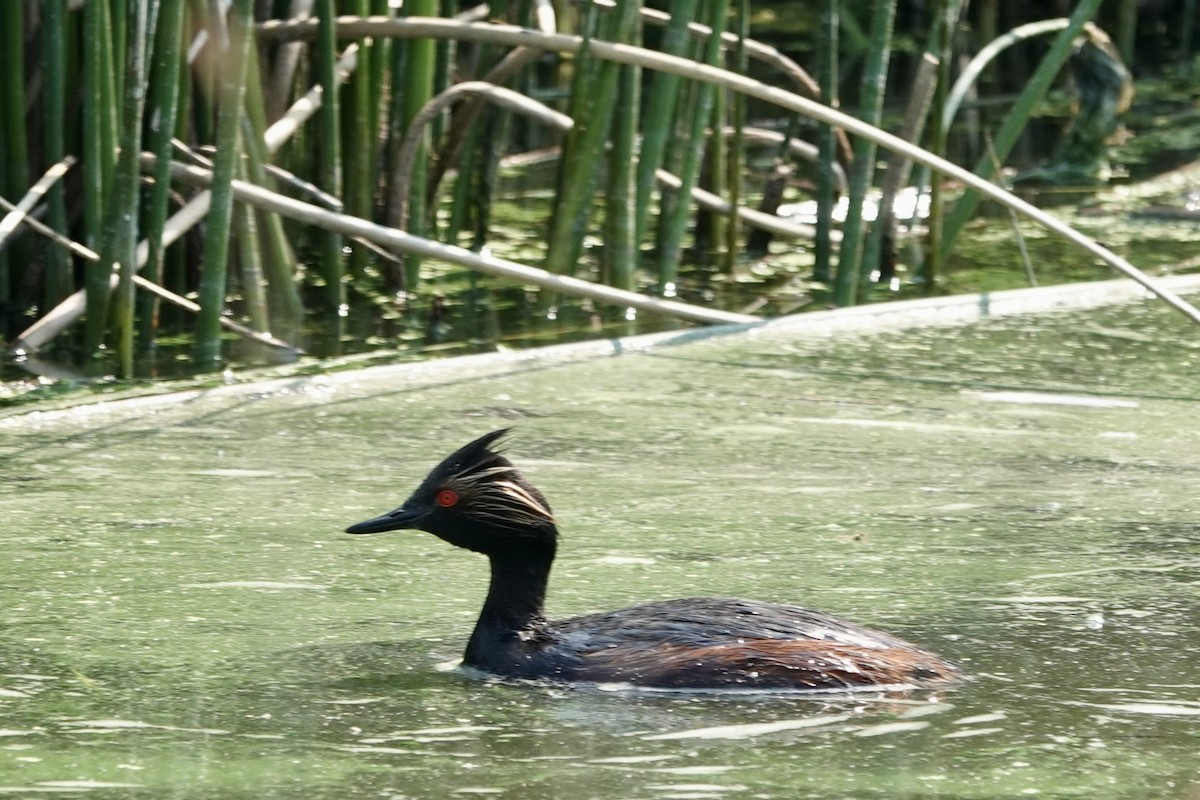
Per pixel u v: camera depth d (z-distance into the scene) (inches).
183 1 549.0
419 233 683.4
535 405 519.8
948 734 267.3
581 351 583.8
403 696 287.6
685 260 755.4
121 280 546.6
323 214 560.4
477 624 307.1
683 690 286.4
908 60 1102.4
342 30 618.5
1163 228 805.9
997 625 324.5
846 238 655.1
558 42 596.7
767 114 995.9
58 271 608.7
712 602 307.6
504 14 693.3
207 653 311.0
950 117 721.6
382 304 673.6
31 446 473.4
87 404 517.7
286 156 668.7
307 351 602.9
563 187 638.5
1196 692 286.4
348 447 473.4
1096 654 306.7
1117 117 919.0
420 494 311.7
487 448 312.8
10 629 324.2
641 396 530.6
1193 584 352.2
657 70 577.3
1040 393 535.2
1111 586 350.9
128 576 358.6
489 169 729.0
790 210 812.0
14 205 603.2
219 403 521.7
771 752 259.8
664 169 720.3
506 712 278.7
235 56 545.6
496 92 658.2
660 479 439.8
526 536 304.8
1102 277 717.9
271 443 478.0
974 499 422.6
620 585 351.6
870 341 602.2
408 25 609.6
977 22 1130.7
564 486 432.1
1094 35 900.0
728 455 464.4
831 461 458.9
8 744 265.9
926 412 512.4
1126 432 490.9
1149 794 243.6
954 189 845.8
